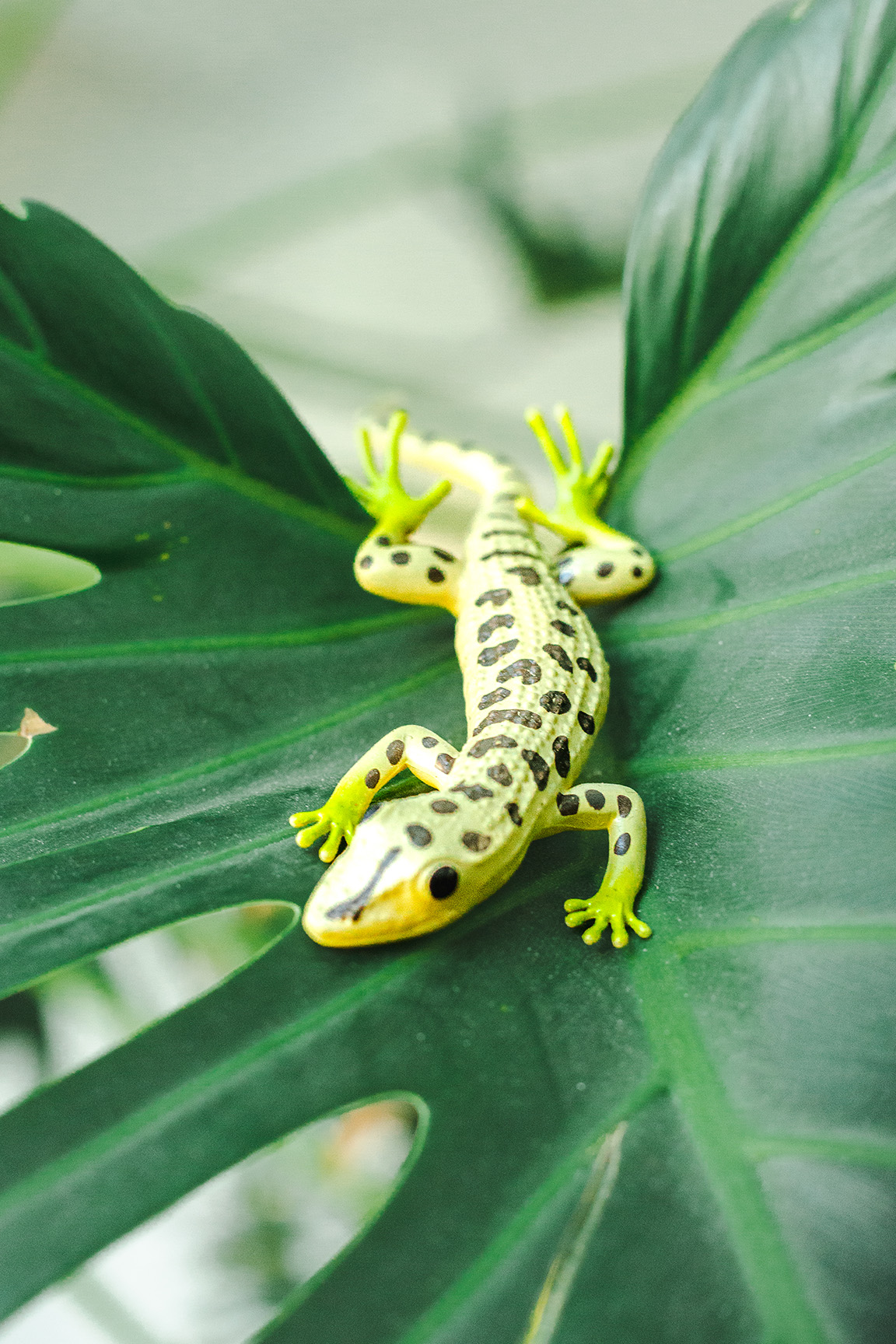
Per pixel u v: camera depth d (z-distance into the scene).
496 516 0.70
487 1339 0.57
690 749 0.63
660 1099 0.59
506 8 1.07
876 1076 0.58
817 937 0.60
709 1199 0.58
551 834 0.63
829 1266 0.57
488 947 0.61
